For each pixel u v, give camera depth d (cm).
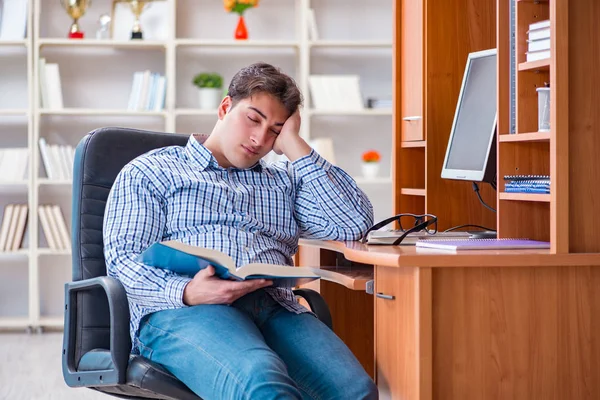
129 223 244
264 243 260
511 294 222
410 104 366
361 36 648
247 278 230
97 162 263
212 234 251
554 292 224
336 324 314
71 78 634
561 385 224
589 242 228
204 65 642
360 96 619
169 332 230
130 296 239
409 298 221
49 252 603
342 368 230
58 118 634
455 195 349
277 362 215
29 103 599
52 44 610
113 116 639
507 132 267
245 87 257
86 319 252
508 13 268
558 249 224
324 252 305
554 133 226
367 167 623
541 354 223
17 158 604
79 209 260
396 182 376
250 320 238
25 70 635
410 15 366
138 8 616
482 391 220
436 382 217
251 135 257
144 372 228
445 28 352
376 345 243
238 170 264
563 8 227
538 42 253
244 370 210
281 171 274
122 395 248
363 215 278
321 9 645
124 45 612
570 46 229
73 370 247
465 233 289
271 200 266
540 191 245
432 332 217
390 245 258
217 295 229
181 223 251
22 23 606
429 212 348
